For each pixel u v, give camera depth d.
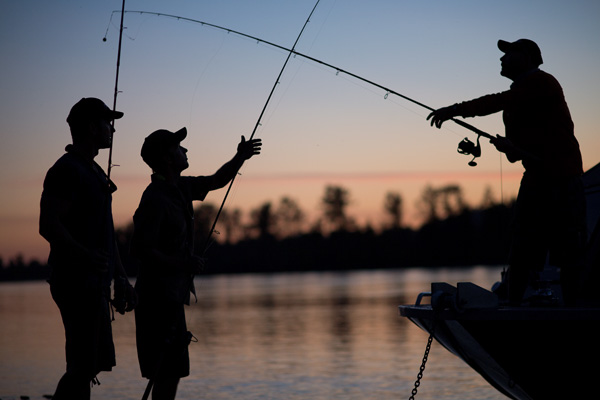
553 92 4.45
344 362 9.88
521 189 4.62
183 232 4.40
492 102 4.43
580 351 4.16
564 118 4.48
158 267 4.30
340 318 18.33
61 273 3.96
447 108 4.51
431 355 10.45
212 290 46.00
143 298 4.32
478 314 4.13
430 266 98.00
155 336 4.29
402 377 8.48
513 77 4.64
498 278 44.75
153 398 4.30
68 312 3.97
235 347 12.05
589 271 4.61
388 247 99.75
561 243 4.46
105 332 4.06
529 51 4.57
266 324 17.17
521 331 4.15
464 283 4.12
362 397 7.29
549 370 4.28
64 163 4.00
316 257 100.88
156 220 4.28
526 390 4.46
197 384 8.20
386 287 39.25
